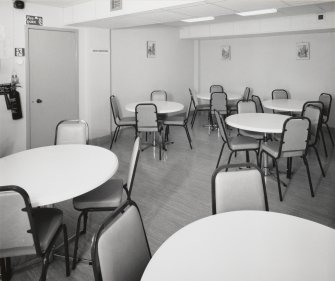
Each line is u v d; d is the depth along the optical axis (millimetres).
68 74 5688
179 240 1409
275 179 3992
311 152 5230
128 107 5496
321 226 1523
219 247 1353
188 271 1196
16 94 4945
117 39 6770
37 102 5301
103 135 6473
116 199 2346
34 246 1762
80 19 5156
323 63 6887
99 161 2457
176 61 8539
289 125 3273
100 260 1215
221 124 3984
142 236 1492
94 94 6164
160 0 4008
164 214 3115
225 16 6480
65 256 2188
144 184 3896
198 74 9273
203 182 3969
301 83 7309
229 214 1653
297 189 3697
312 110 4254
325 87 6934
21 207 1637
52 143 5609
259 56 7965
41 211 2170
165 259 1271
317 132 4066
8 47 4820
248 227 1519
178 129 7219
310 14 6184
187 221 2982
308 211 3156
